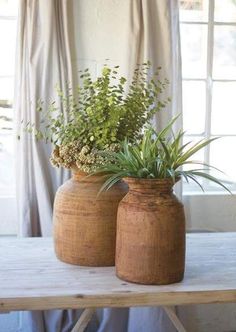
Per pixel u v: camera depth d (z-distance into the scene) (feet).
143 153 5.32
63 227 5.96
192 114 10.03
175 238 5.24
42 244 6.91
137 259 5.26
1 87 9.50
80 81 9.03
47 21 8.45
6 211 9.31
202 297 5.18
